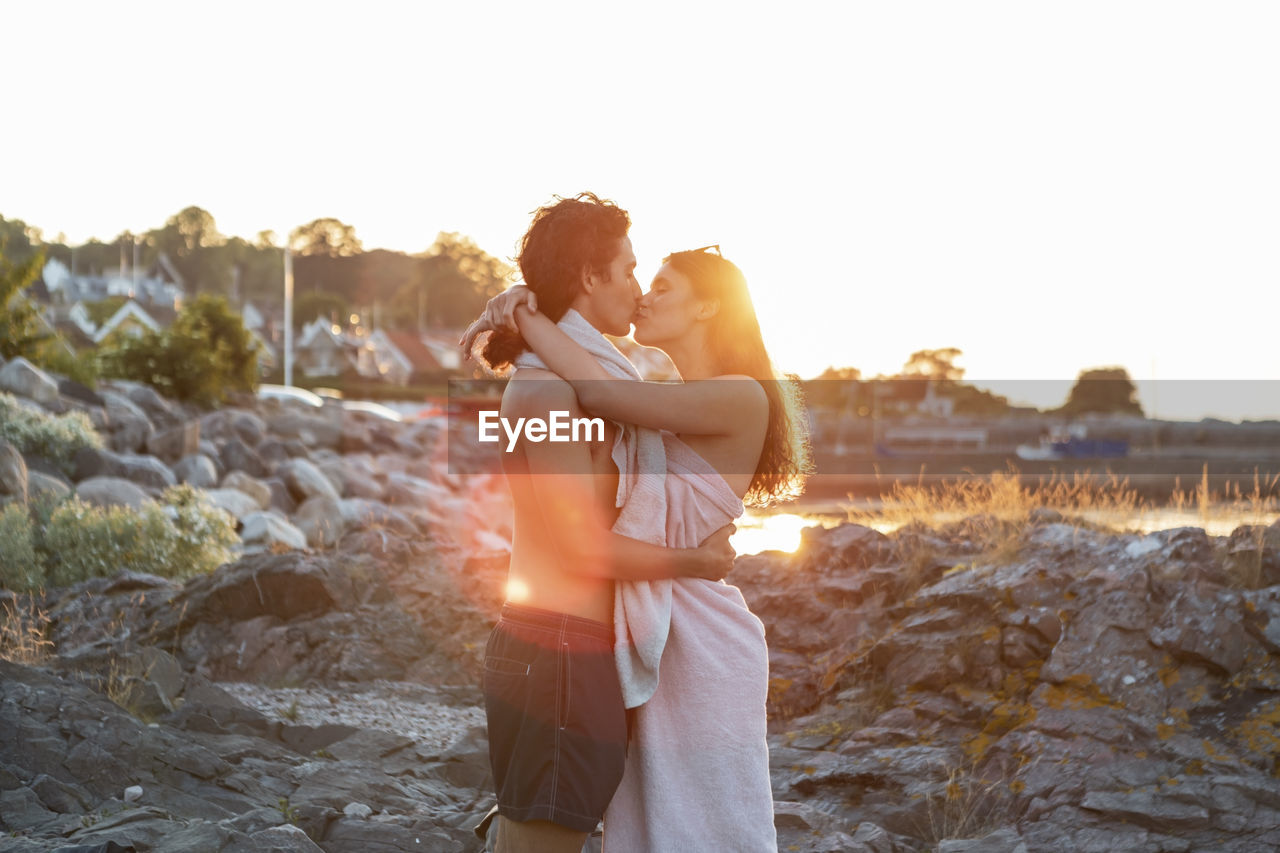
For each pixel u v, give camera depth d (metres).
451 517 16.75
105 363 27.05
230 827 3.94
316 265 148.50
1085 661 5.09
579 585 2.70
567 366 2.67
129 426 18.23
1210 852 4.04
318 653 7.12
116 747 4.54
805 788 4.91
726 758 2.71
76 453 14.84
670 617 2.73
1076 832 4.27
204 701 5.71
